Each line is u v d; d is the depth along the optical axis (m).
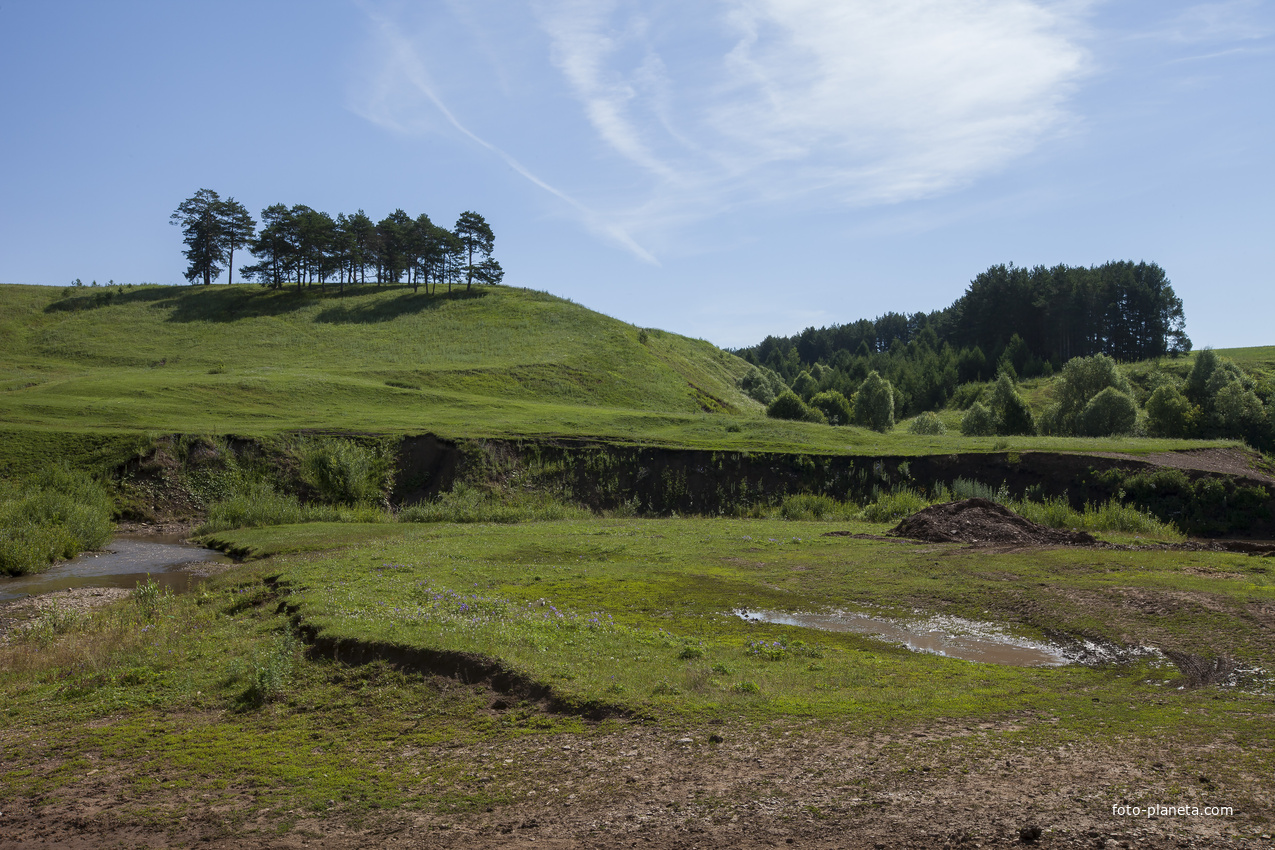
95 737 9.03
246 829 6.53
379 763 7.95
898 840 5.67
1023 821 5.86
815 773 6.97
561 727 8.53
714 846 5.75
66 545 25.50
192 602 16.61
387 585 15.86
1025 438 44.78
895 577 18.06
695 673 9.98
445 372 66.50
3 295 86.75
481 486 39.69
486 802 6.83
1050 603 14.84
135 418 43.19
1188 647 11.69
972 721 8.30
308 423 44.56
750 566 20.19
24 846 6.40
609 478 40.59
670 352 91.81
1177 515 31.20
